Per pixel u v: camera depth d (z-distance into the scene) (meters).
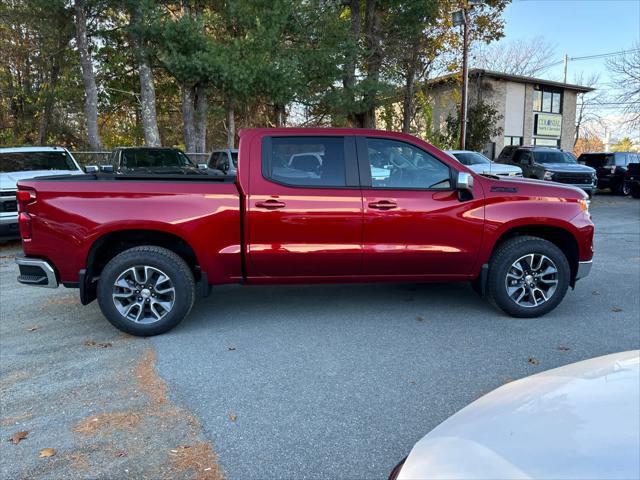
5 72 23.22
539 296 5.11
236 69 14.15
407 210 4.78
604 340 4.51
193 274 4.96
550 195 5.02
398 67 21.22
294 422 3.18
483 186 4.94
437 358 4.14
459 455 1.64
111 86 23.72
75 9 16.75
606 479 1.37
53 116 24.83
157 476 2.67
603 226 11.97
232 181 5.01
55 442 2.99
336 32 16.91
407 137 4.88
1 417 3.29
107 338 4.68
